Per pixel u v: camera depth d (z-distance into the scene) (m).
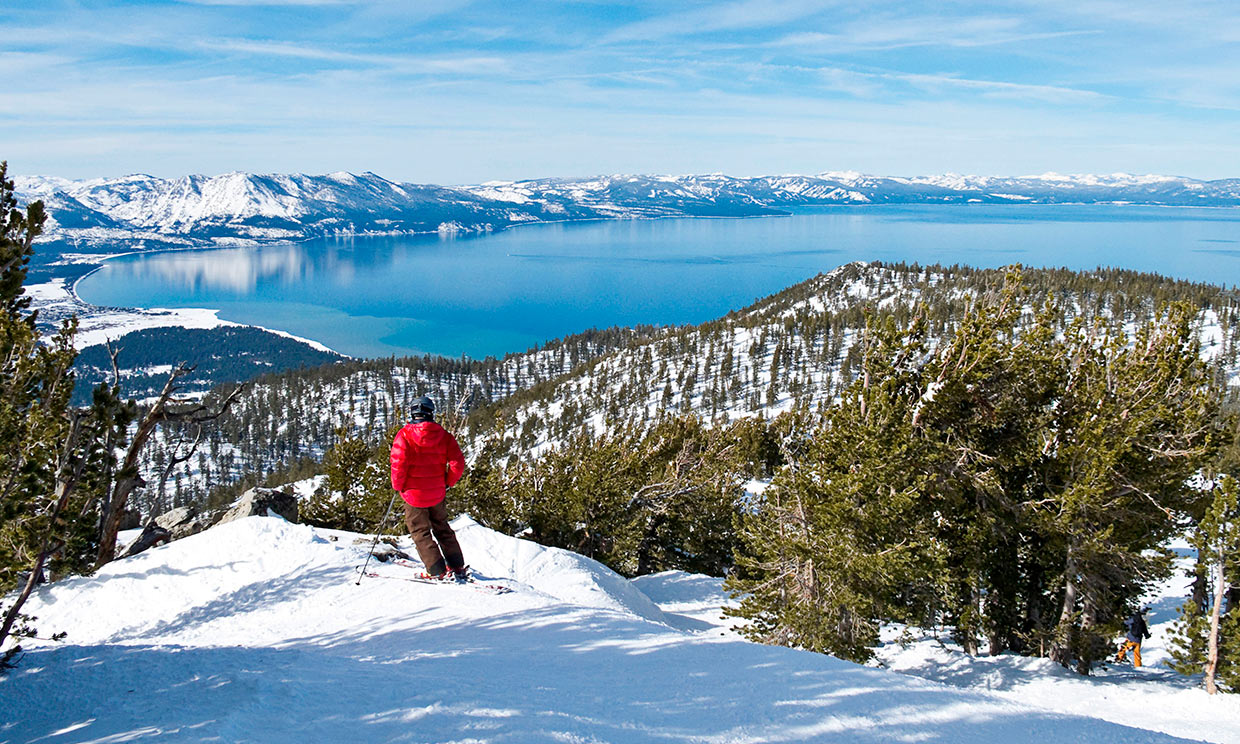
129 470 15.35
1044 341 16.09
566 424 150.50
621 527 27.36
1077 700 14.11
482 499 24.78
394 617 7.51
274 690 4.51
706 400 172.75
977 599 17.30
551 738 3.64
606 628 6.34
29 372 8.75
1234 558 14.94
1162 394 15.61
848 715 4.21
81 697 5.20
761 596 16.83
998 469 16.38
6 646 8.55
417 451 8.73
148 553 11.92
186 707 4.43
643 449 34.28
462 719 3.89
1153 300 180.38
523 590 8.52
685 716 4.13
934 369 15.88
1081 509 15.05
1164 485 16.12
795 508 16.77
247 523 11.95
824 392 162.88
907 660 18.06
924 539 14.96
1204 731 12.02
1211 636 15.10
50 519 8.96
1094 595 16.12
